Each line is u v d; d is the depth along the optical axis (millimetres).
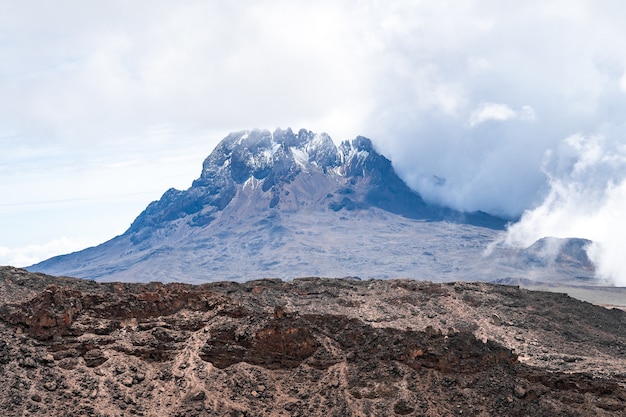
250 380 177750
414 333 195000
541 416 173000
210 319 191250
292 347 184500
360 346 189750
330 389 177875
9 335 171750
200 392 171500
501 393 177875
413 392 177250
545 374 187000
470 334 197625
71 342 174375
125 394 167875
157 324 187000
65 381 166125
